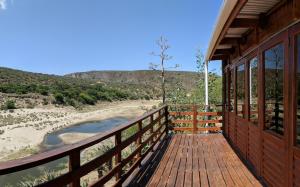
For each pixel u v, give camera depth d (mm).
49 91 54219
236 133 7336
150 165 5992
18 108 43156
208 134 9930
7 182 11625
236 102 7324
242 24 4715
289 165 3605
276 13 4066
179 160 6430
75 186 2975
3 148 22234
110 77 115562
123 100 67562
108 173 3877
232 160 6383
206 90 10648
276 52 4105
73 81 73562
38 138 26750
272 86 4312
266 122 4645
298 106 3389
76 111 48938
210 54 7844
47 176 8898
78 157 3031
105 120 40688
